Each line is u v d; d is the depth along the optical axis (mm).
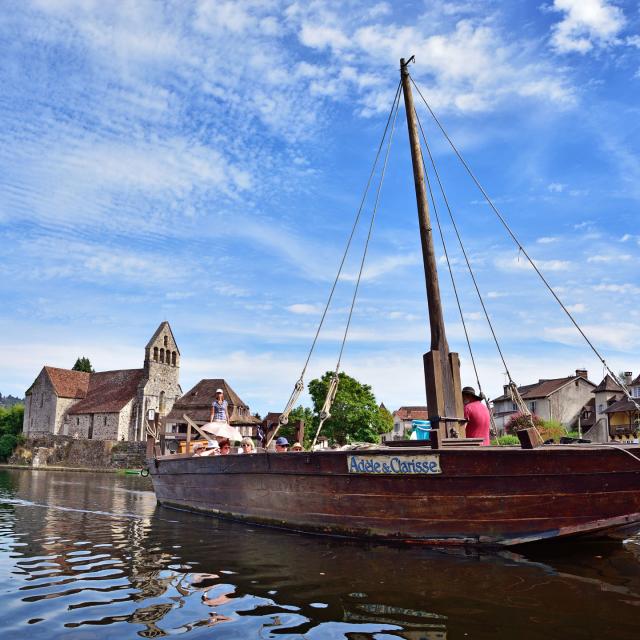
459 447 8570
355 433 48219
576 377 59875
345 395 48375
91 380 77750
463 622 5043
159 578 6672
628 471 7680
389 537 8578
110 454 62312
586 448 7578
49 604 5637
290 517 10016
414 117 11141
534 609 5371
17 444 70000
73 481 32375
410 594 5895
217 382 64812
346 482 9008
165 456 15742
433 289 10180
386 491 8562
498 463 7789
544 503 7742
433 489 8188
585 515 7742
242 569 7074
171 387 73500
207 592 6055
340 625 5016
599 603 5523
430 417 9078
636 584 6184
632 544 8453
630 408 49000
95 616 5254
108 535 9969
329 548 8367
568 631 4793
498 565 7133
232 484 11773
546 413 58188
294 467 9875
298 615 5285
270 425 15203
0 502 16938
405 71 11297
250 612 5383
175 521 11938
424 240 10500
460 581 6367
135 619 5184
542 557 7594
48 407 73875
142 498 18859
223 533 10039
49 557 7949
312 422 48719
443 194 11258
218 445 14789
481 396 10203
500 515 7883
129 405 69938
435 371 9086
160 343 72750
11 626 4980
